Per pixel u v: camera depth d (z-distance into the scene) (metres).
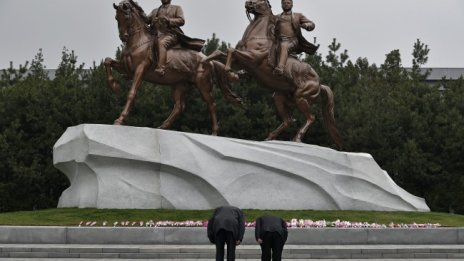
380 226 14.92
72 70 32.53
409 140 27.03
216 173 17.05
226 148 17.34
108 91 27.97
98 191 16.56
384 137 27.91
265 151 17.59
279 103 19.47
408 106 28.09
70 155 17.14
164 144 17.00
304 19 19.09
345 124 28.14
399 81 32.12
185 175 16.91
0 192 26.66
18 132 27.78
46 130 27.33
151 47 17.88
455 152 27.47
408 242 14.49
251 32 18.61
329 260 12.92
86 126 16.92
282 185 17.50
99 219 15.12
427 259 13.20
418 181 28.00
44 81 30.58
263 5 18.77
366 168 18.42
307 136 28.30
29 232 13.72
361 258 13.22
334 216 16.25
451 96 29.31
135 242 13.78
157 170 16.95
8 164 26.70
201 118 27.64
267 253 10.11
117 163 16.73
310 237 14.19
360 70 32.75
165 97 28.19
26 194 27.62
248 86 28.55
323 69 30.06
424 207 18.72
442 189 28.03
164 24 18.19
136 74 17.66
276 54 18.64
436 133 27.89
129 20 17.69
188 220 15.05
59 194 28.30
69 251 12.96
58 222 14.84
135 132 16.92
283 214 16.28
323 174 17.78
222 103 27.69
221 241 9.96
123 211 15.84
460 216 17.69
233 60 18.06
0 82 33.78
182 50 18.58
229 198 16.92
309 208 17.52
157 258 12.88
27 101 28.39
